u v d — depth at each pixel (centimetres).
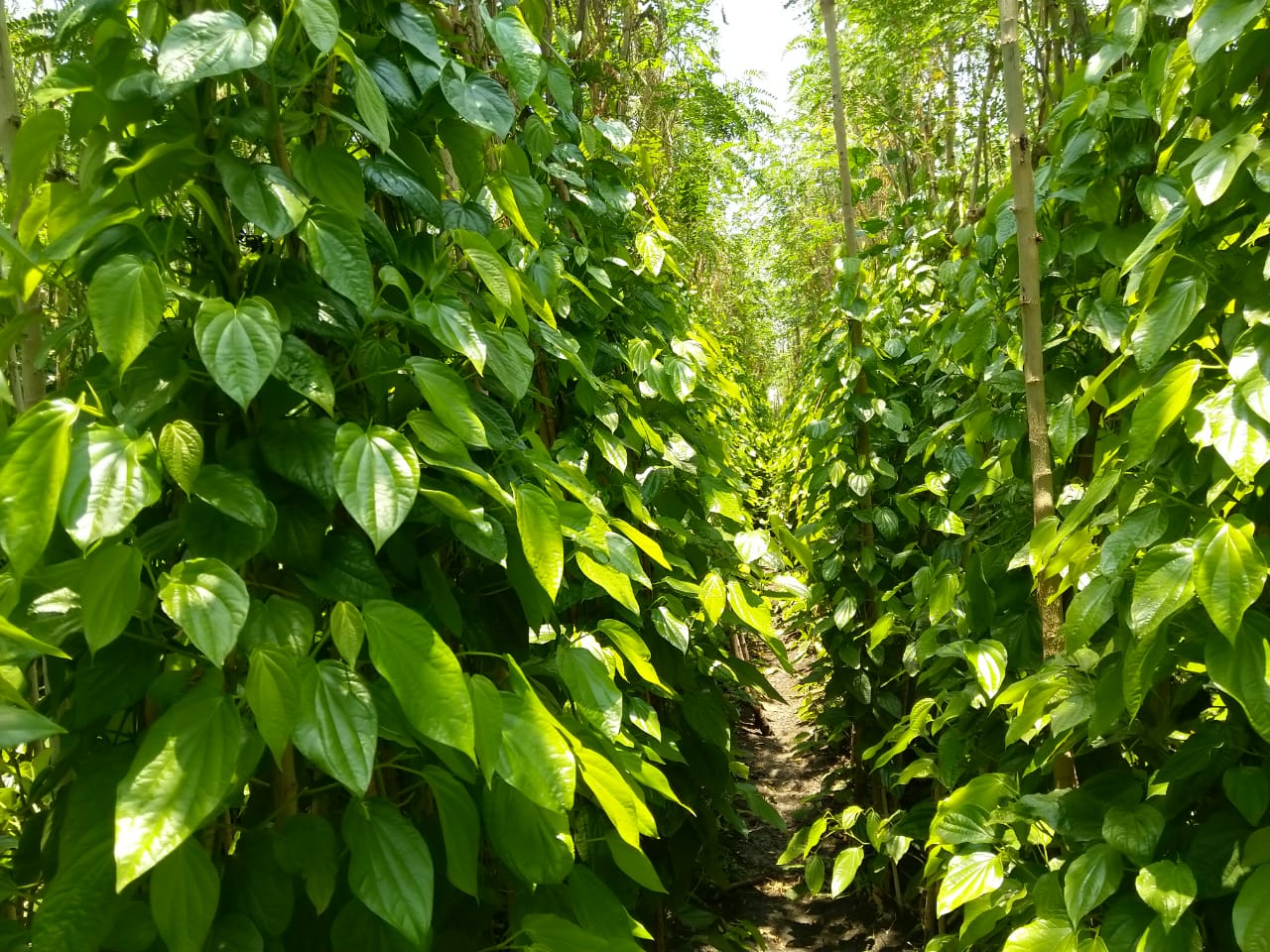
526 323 106
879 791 280
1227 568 85
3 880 80
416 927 73
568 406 192
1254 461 85
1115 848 98
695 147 630
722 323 859
